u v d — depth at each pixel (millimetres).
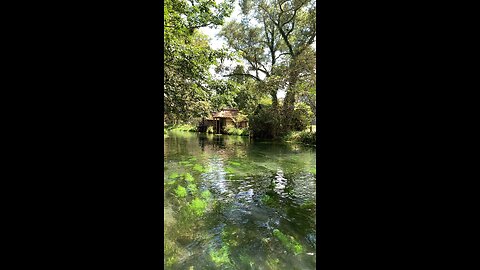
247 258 3744
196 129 40000
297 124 20906
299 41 21734
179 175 8688
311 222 4988
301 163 11086
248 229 4656
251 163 11094
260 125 22219
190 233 4477
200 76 10062
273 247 4055
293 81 18844
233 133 29547
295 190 7145
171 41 8828
